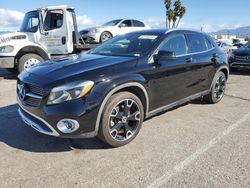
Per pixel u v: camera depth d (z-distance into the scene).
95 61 4.10
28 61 9.17
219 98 6.26
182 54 5.02
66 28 9.59
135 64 4.09
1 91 7.34
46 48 9.66
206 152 3.80
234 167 3.40
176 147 3.96
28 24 9.73
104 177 3.20
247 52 10.90
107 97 3.64
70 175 3.24
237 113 5.52
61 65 4.00
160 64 4.41
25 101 3.78
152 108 4.43
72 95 3.45
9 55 8.84
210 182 3.09
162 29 5.11
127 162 3.54
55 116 3.46
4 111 5.57
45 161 3.56
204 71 5.54
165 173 3.28
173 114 5.41
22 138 4.24
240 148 3.92
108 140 3.80
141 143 4.09
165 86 4.56
